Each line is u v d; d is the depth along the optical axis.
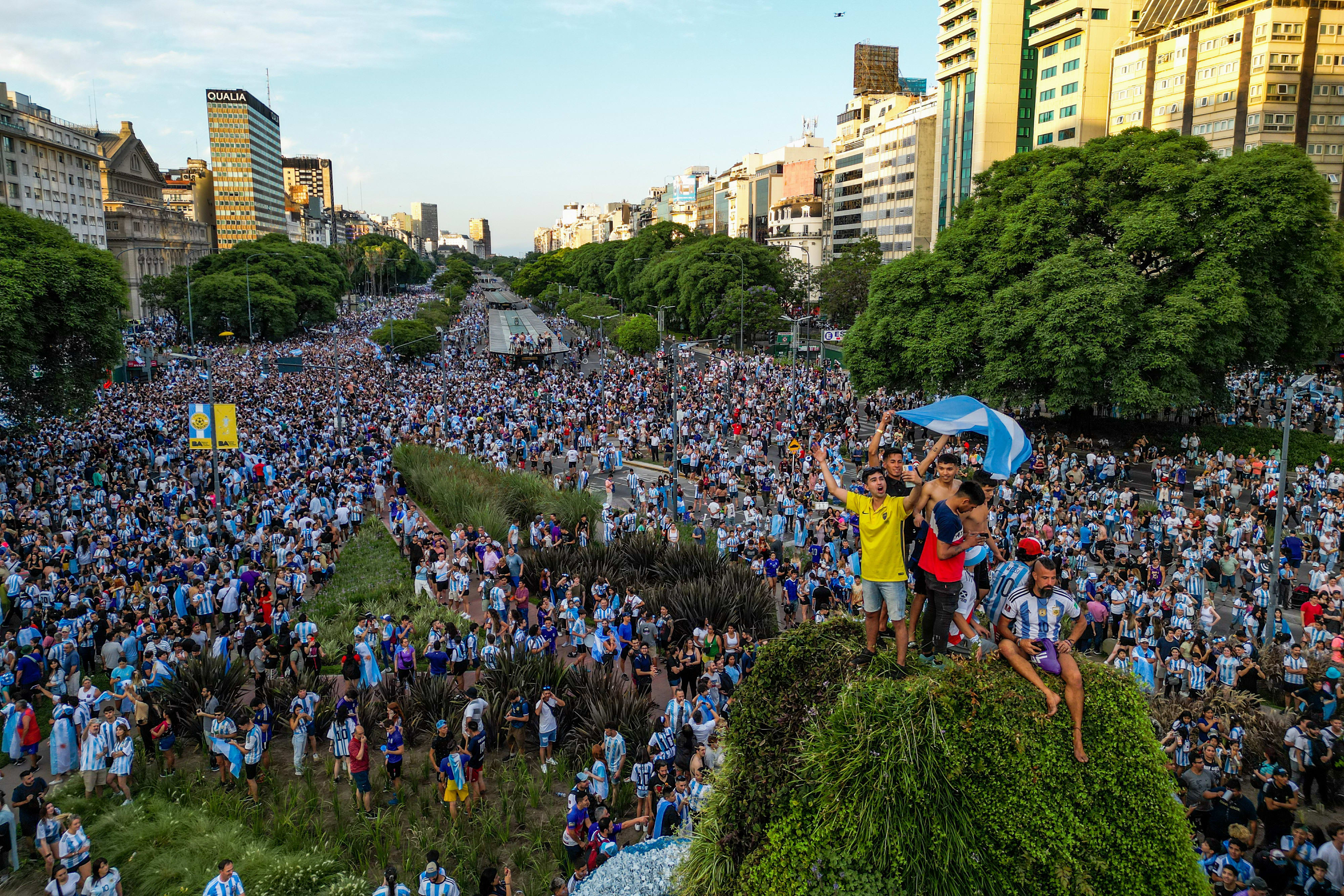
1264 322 40.75
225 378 70.12
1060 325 39.19
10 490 33.69
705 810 8.44
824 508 30.56
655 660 21.22
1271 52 68.44
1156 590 20.92
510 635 20.53
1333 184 70.56
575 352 98.50
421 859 13.90
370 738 17.38
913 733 6.55
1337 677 16.16
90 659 20.17
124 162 142.62
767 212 177.00
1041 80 93.50
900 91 170.25
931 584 7.20
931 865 6.46
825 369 73.00
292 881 12.96
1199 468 40.28
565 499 32.44
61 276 38.09
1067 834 6.39
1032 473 36.91
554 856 13.80
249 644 20.09
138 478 34.78
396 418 50.28
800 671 7.84
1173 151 42.66
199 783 15.95
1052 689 6.66
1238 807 12.70
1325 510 28.94
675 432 36.47
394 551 30.44
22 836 14.16
